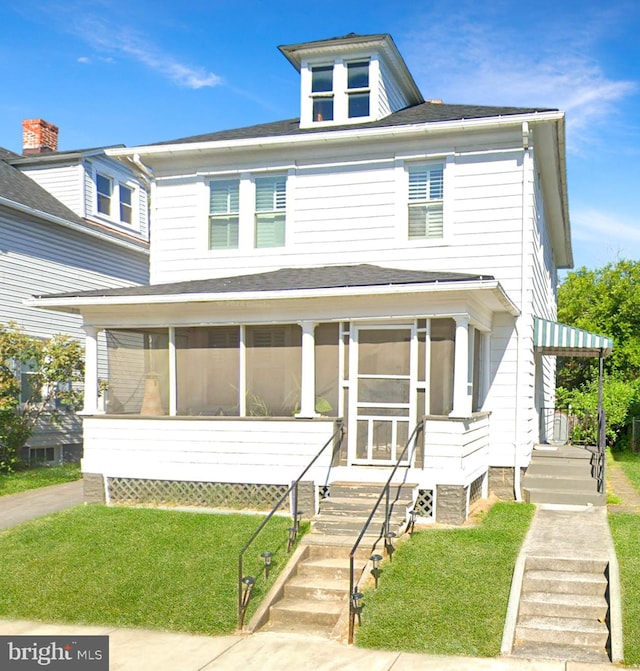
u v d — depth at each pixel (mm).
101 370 21719
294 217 14969
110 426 12828
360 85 16125
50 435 19984
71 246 21078
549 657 7184
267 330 12461
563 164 15195
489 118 13258
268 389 12398
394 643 7469
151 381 13062
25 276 19141
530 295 13484
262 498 12078
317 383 12273
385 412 11945
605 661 7094
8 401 16219
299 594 8828
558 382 29609
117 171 23766
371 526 10297
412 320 11812
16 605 8672
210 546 10188
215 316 12492
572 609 8102
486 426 13273
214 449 12273
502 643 7352
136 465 12656
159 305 12516
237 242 15469
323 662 7172
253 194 15359
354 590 8219
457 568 8977
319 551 9750
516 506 12398
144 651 7531
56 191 22156
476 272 13688
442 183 14102
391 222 14344
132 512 11969
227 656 7387
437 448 11188
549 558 9031
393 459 11859
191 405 12758
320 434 11766
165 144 15336
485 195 13727
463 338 11141
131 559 9836
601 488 12812
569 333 13773
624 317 29359
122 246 23188
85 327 13133
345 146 14664
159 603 8625
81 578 9320
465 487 11297
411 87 18094
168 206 15828
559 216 19453
